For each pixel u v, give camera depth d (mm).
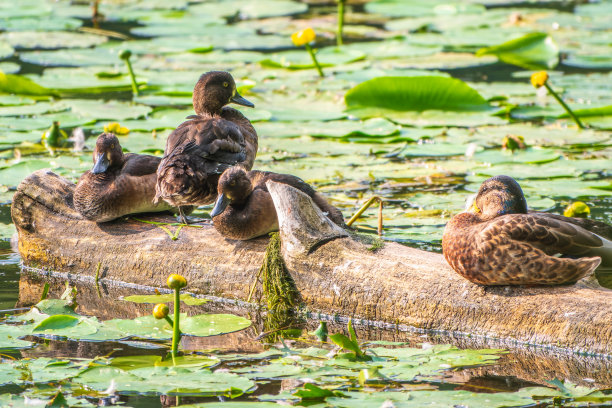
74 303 10109
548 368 8023
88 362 8031
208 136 10867
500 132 16828
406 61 22500
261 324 9430
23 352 8352
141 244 10750
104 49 23734
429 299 9062
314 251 9711
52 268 11195
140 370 7688
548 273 8391
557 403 7172
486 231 8492
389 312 9266
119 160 10805
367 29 26625
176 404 7180
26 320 9234
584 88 19844
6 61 22203
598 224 9250
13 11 28547
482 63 22375
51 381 7547
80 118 16969
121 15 28156
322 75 20797
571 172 14242
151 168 10859
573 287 8656
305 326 9398
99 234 11016
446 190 13805
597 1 30469
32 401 7027
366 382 7539
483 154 15430
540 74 16750
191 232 10742
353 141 16344
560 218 9117
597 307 8312
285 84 20375
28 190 11266
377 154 15703
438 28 26594
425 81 17750
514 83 20500
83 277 10992
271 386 7523
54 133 16047
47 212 11273
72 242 11078
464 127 17328
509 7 29672
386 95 18062
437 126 17172
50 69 21297
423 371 7750
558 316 8406
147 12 28594
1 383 7461
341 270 9547
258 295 10000
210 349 8516
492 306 8734
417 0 30609
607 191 13258
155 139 15789
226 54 23156
